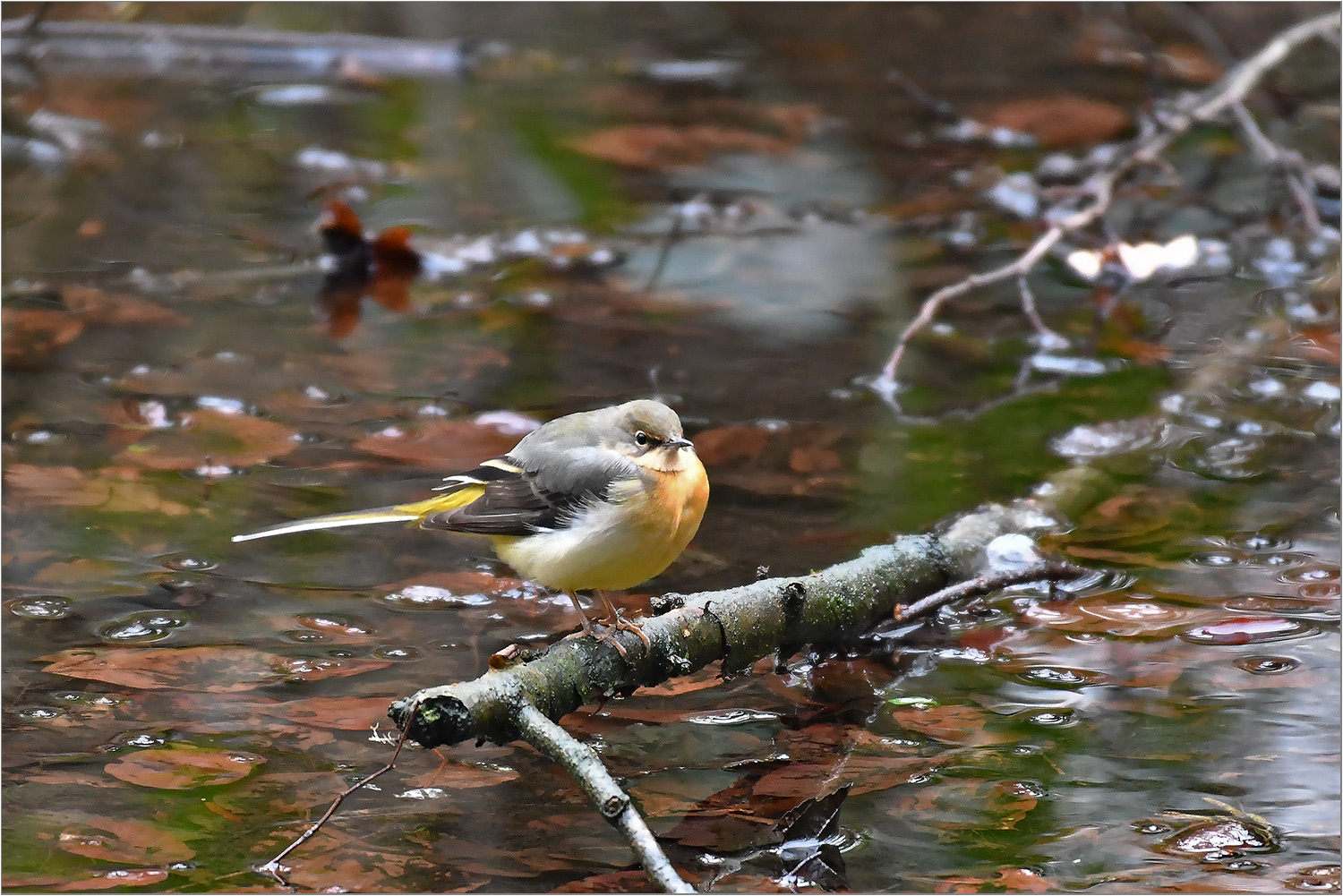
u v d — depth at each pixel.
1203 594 9.42
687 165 18.86
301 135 19.67
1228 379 13.40
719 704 8.16
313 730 7.52
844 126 20.11
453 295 15.14
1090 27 23.52
